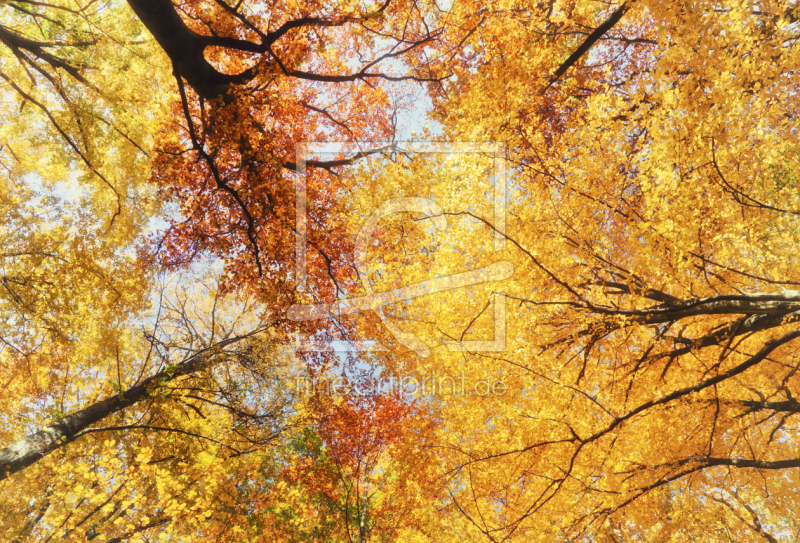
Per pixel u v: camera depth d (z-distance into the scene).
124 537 7.45
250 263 10.01
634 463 6.65
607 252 6.07
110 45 7.36
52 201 8.77
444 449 7.53
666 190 4.54
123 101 7.88
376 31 8.83
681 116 4.22
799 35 4.49
